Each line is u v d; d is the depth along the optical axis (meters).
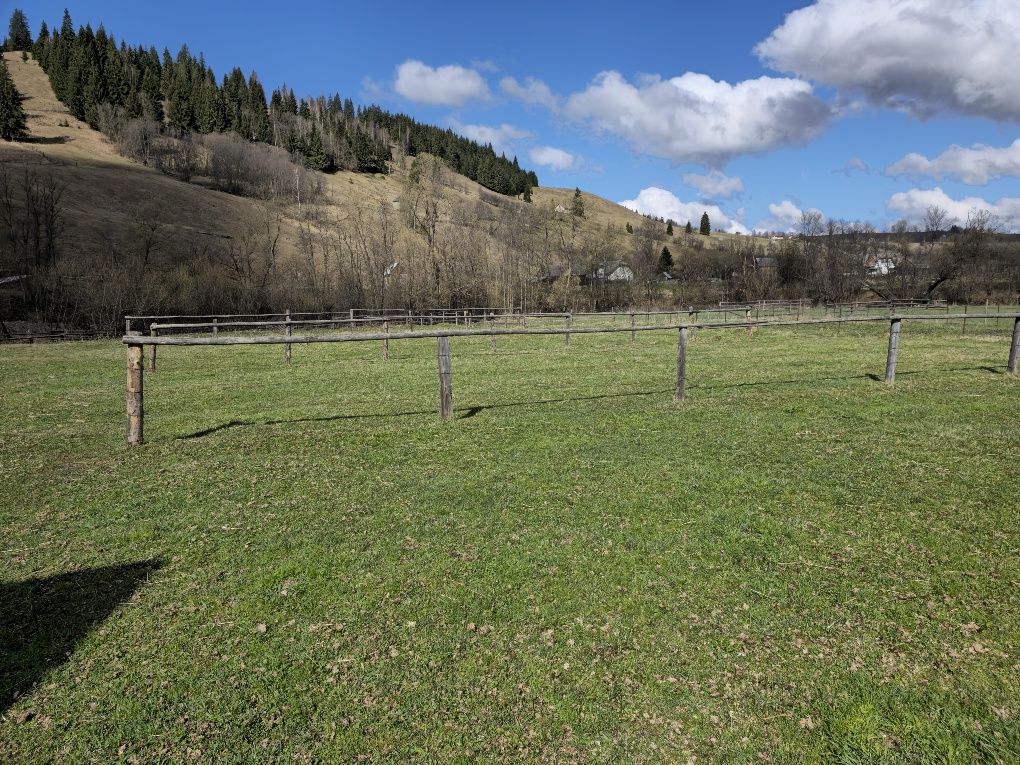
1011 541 4.39
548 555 4.31
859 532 4.60
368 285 52.97
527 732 2.72
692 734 2.70
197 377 13.99
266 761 2.58
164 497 5.60
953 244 64.56
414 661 3.20
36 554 4.44
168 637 3.43
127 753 2.63
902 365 13.69
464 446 7.16
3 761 2.59
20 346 22.95
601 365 14.89
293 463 6.63
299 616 3.62
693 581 3.93
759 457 6.50
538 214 80.56
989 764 2.49
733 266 84.50
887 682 2.98
